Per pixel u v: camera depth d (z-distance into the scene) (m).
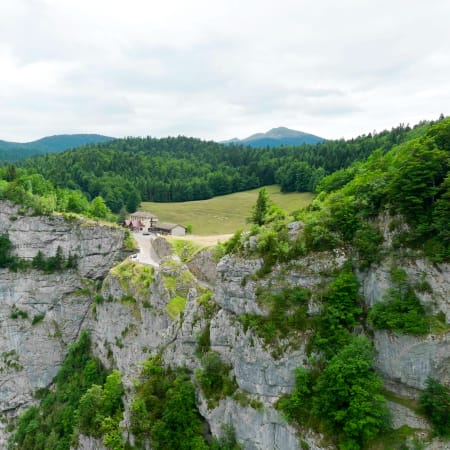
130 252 95.56
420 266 37.06
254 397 41.94
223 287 47.03
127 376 58.38
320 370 38.59
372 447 34.06
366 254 40.59
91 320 83.69
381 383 35.34
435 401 33.75
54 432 70.12
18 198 97.25
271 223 49.81
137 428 46.75
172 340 53.31
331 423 35.78
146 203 180.12
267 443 40.44
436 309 35.81
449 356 34.56
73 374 80.06
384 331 37.38
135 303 70.31
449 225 35.66
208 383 45.50
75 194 121.44
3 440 87.75
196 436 44.75
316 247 43.06
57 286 94.69
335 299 40.47
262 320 42.72
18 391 90.69
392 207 39.88
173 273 67.25
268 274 44.12
